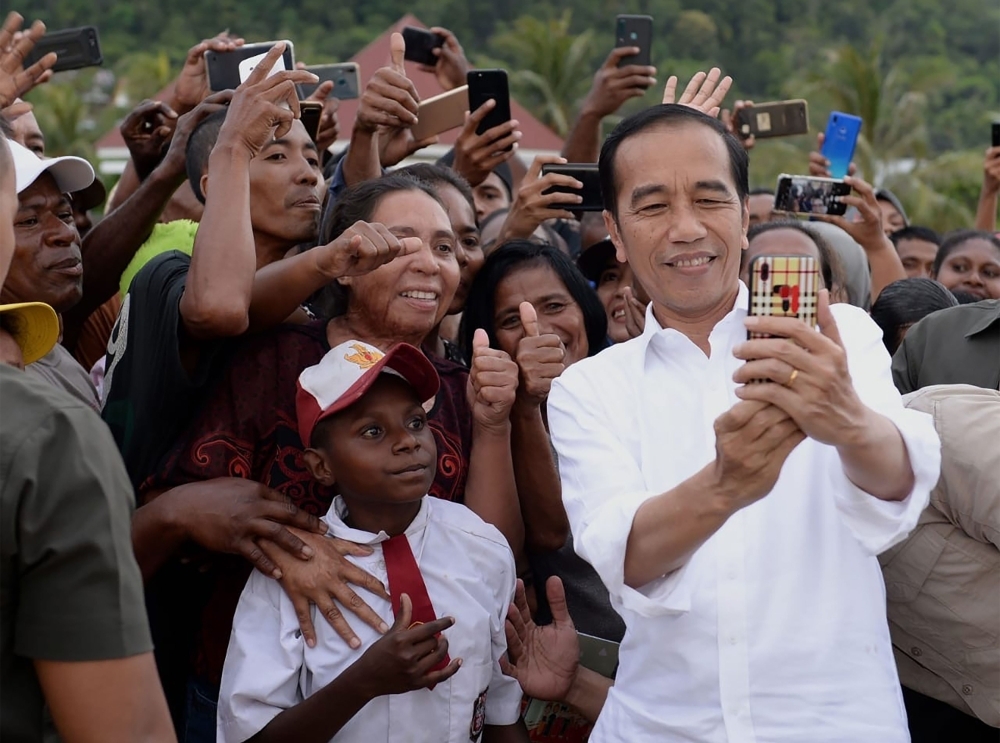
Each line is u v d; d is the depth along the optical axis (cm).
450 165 458
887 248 443
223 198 257
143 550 245
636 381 226
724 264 219
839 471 198
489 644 252
